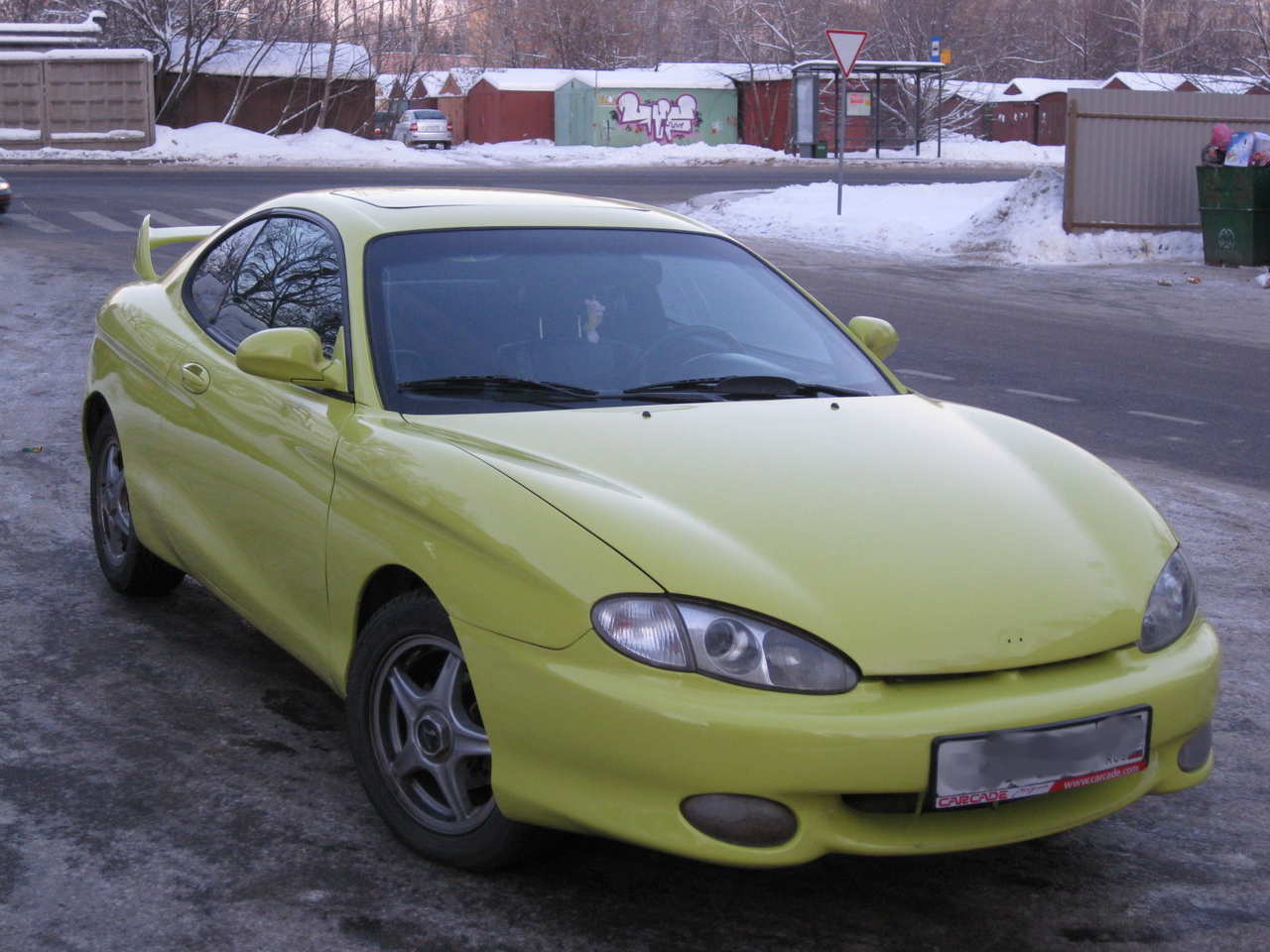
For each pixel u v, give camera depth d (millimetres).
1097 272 17844
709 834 2617
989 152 50062
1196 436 8594
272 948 2805
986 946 2910
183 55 40031
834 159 45250
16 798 3438
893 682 2672
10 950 2771
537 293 3832
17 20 41406
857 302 14484
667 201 26188
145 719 3947
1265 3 38219
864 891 3129
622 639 2668
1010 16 79875
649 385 3643
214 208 21375
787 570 2777
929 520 3020
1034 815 2826
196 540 4078
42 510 6008
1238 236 18047
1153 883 3215
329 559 3352
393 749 3223
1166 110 19547
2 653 4418
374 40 50531
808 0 58312
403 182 28109
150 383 4398
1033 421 8883
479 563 2879
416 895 3023
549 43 70375
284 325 3947
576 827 2758
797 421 3475
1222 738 4117
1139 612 2949
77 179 26688
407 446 3201
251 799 3465
